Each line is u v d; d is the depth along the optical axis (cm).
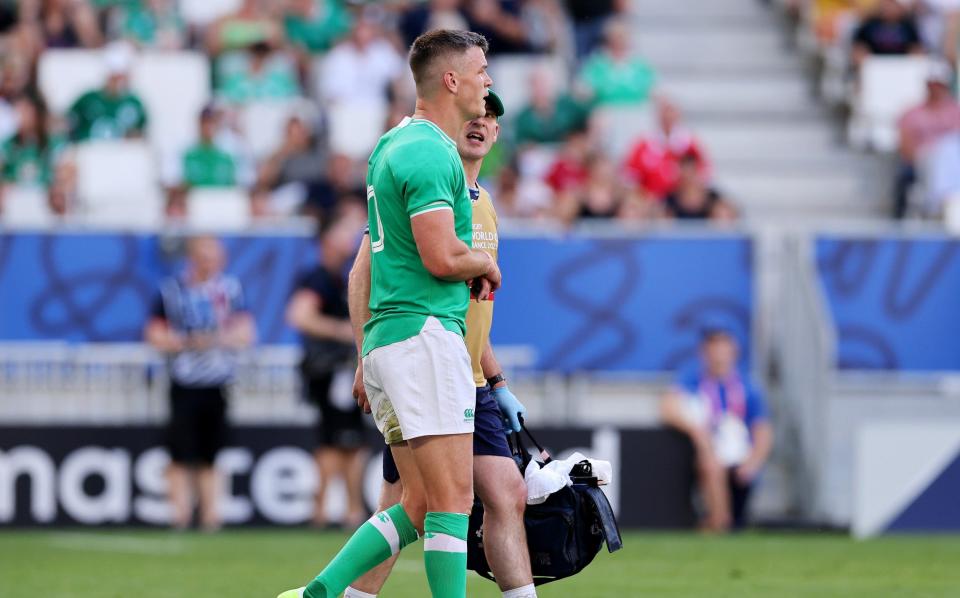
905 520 4275
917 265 4575
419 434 1855
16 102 5847
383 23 6325
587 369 4534
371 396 1941
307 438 4416
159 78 5772
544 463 2097
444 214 1830
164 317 4266
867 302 4578
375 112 5647
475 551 2069
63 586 2983
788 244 4603
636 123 5816
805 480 4494
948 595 2867
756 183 5797
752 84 6281
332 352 4162
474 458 2000
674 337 4541
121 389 4512
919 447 4275
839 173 5834
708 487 4325
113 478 4403
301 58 6109
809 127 6091
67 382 4512
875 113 5944
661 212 4909
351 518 4278
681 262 4550
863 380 4562
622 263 4547
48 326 4525
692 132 6053
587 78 5944
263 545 3884
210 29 6228
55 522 4388
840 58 6344
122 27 6294
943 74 5988
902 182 5453
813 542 4016
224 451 4394
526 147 5566
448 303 1880
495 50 6059
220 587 2972
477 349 2031
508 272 4525
